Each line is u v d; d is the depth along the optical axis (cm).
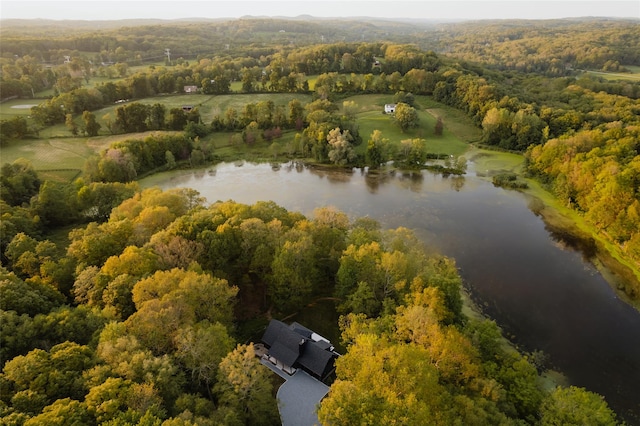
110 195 11106
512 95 19062
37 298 5812
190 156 15575
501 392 4944
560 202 12450
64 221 10762
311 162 16062
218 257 7169
